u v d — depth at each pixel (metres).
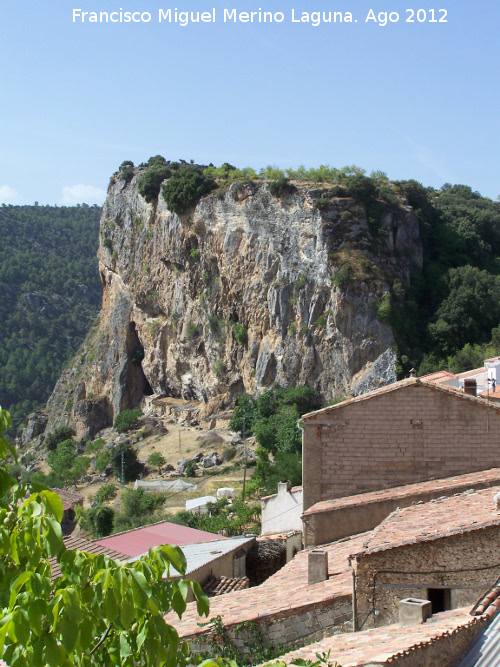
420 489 26.52
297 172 126.06
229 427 113.25
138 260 146.75
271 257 118.06
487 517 17.33
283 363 114.06
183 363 136.75
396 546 16.97
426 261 123.62
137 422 136.75
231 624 18.11
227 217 124.62
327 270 111.31
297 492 35.69
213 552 31.69
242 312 123.06
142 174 149.88
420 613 15.66
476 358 101.31
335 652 14.68
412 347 108.75
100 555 10.40
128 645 10.33
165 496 84.81
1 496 11.73
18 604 9.73
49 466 135.25
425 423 28.48
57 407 169.00
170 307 139.25
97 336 168.50
